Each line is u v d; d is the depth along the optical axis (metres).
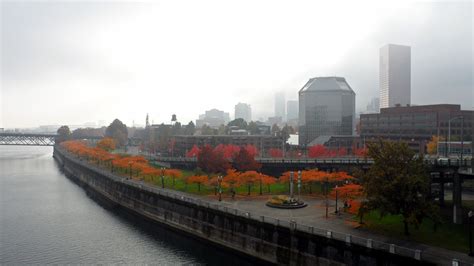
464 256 45.28
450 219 62.44
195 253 67.88
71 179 161.62
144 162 131.75
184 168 137.75
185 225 79.12
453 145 122.44
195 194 90.06
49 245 71.56
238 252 65.88
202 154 114.38
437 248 48.34
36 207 104.75
